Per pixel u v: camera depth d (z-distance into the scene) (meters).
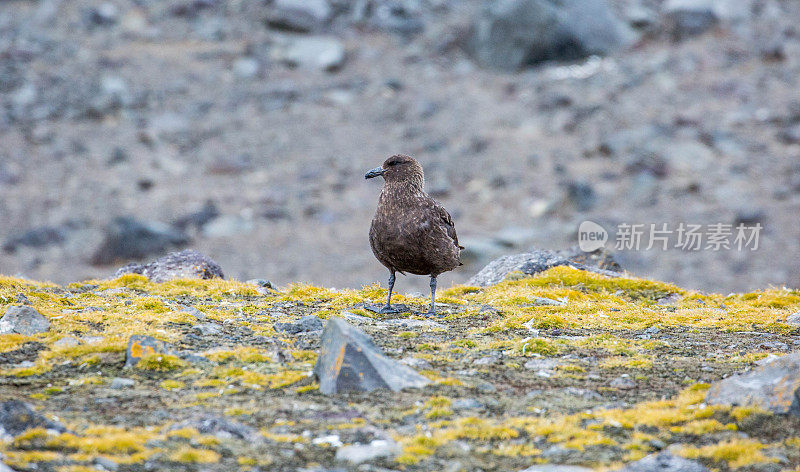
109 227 40.66
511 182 47.75
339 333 8.30
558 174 48.22
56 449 6.45
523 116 55.69
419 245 11.00
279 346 9.55
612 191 46.09
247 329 10.42
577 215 43.50
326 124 55.25
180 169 50.12
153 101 56.88
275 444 6.78
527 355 9.48
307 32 66.12
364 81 60.72
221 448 6.66
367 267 38.84
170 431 6.88
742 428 7.07
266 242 41.66
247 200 46.47
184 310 11.19
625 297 13.57
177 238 41.00
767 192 45.28
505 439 6.97
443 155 51.41
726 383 7.76
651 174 47.25
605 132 52.78
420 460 6.54
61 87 56.59
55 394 7.79
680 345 10.09
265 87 59.47
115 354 8.92
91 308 11.05
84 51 61.44
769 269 37.41
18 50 59.53
